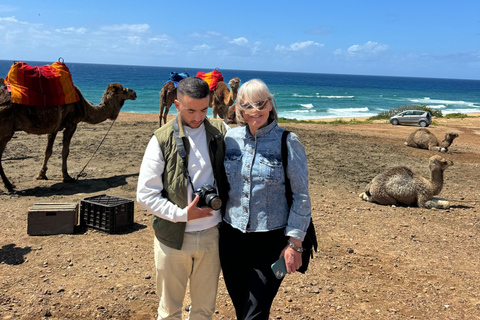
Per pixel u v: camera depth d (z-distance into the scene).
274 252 2.59
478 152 16.08
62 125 8.07
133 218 6.02
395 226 6.71
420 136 16.16
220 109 15.75
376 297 4.29
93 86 86.56
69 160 10.52
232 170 2.62
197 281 2.75
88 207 5.77
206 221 2.63
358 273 4.86
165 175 2.56
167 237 2.56
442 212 7.61
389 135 20.39
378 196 8.00
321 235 6.11
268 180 2.54
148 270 4.64
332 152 14.11
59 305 3.79
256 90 2.51
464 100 104.38
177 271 2.62
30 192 7.52
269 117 2.69
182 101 2.45
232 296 2.80
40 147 12.05
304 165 2.58
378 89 147.38
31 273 4.39
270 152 2.57
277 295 4.23
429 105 76.06
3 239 5.30
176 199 2.56
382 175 8.04
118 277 4.42
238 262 2.69
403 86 192.00
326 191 8.93
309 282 4.55
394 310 4.02
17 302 3.80
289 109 57.22
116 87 8.93
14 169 9.27
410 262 5.25
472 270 5.07
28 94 7.02
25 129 7.40
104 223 5.69
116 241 5.41
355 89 139.00
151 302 3.96
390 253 5.53
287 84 154.38
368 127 24.77
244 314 2.52
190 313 2.83
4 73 145.00
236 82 15.30
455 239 6.19
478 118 35.09
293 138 2.58
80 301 3.88
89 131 15.52
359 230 6.43
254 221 2.58
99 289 4.12
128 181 8.66
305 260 2.66
